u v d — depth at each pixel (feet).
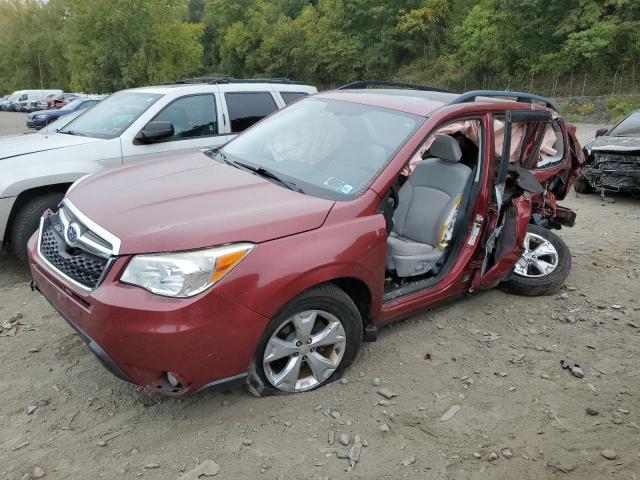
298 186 11.76
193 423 10.23
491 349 13.50
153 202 10.68
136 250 9.27
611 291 17.40
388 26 169.17
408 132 12.42
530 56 128.16
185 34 150.82
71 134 20.34
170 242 9.28
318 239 10.30
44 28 210.79
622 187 29.48
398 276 13.09
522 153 16.52
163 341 8.95
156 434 9.93
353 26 178.09
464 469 9.50
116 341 9.08
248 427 10.17
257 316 9.59
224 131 22.02
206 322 9.15
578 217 27.09
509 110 14.49
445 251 13.92
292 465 9.36
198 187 11.50
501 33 128.57
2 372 11.67
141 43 144.97
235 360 9.64
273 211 10.37
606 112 96.12
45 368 11.86
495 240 14.46
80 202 11.22
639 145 29.09
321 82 187.52
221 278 9.28
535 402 11.47
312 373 11.24
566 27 116.37
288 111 15.26
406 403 11.16
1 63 228.43
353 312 11.15
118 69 148.05
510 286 16.60
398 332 14.03
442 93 15.34
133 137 19.57
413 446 9.98
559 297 16.70
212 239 9.40
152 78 147.13
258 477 9.06
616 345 14.02
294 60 190.08
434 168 14.49
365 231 10.94
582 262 20.06
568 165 18.22
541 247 16.60
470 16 134.51
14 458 9.26
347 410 10.78
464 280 14.10
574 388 12.06
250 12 207.00
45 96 150.20
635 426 10.84
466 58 138.72
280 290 9.71
